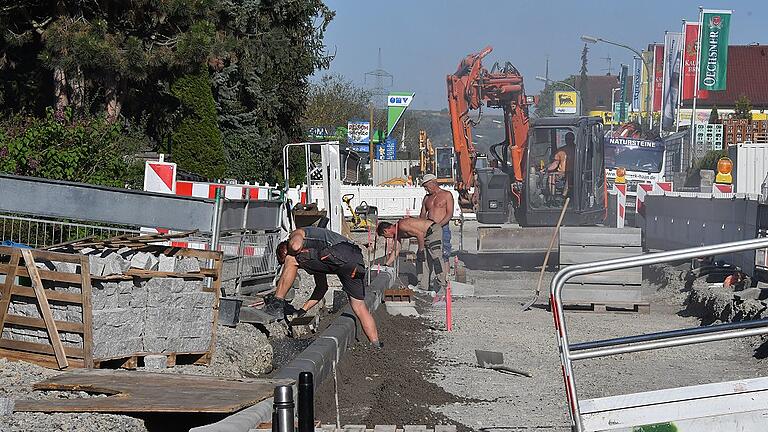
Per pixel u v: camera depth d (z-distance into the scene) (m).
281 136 45.66
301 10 43.06
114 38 26.64
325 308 17.45
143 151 33.78
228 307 12.18
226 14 33.06
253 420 7.51
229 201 15.16
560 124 30.84
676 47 77.31
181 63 27.59
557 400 11.22
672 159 73.44
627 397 6.86
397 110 98.94
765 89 111.62
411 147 132.50
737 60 114.12
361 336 14.59
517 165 31.44
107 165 20.62
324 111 95.31
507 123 31.98
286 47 42.00
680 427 6.77
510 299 22.66
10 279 10.16
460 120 32.50
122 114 34.34
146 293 10.70
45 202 13.49
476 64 31.94
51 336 10.01
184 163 34.94
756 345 14.67
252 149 42.56
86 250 11.35
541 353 14.59
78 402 7.95
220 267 11.52
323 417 9.66
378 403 10.42
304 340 13.97
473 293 23.48
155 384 8.74
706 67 73.56
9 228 13.74
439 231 23.28
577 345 6.92
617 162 55.34
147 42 28.11
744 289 18.88
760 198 20.47
